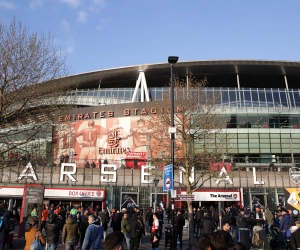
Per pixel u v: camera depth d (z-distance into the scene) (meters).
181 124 23.80
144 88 54.81
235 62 54.44
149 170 33.88
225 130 49.22
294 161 48.38
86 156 52.09
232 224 21.78
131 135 50.59
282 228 16.39
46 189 34.03
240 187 37.75
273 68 55.84
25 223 20.42
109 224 31.88
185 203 36.22
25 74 18.27
